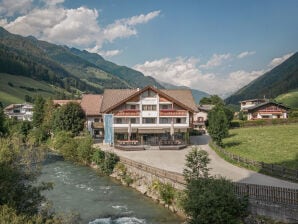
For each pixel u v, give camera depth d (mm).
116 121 67875
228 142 61438
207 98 148500
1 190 17844
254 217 24172
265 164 36844
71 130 81625
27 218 16562
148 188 37688
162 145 62625
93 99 91000
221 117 56688
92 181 44781
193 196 24234
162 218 29594
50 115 94500
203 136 83750
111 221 29266
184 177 28797
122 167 45906
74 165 57188
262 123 88250
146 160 48906
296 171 32344
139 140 68188
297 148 47875
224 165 42188
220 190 24000
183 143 64812
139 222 28828
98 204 34312
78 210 32375
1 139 21234
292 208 22797
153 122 67812
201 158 27938
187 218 28500
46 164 58031
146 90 67375
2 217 14898
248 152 49500
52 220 17969
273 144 53656
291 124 85688
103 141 72500
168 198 32562
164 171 35312
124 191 39375
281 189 23641
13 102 195125
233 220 23234
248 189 25391
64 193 38719
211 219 23125
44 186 20766
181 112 67062
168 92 76938
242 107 131500
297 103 174375
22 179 20625
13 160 20078
